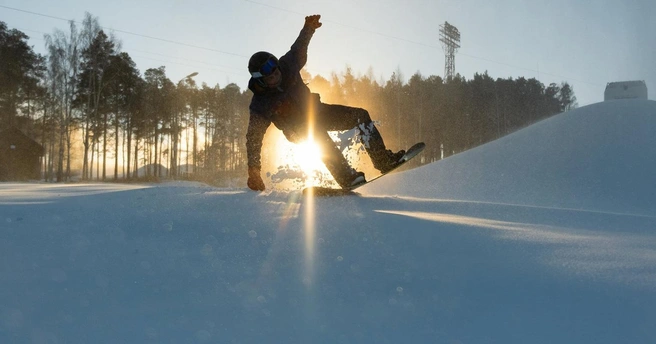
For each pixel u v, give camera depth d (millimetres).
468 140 46188
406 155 3912
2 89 37812
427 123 44719
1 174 32781
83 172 36312
